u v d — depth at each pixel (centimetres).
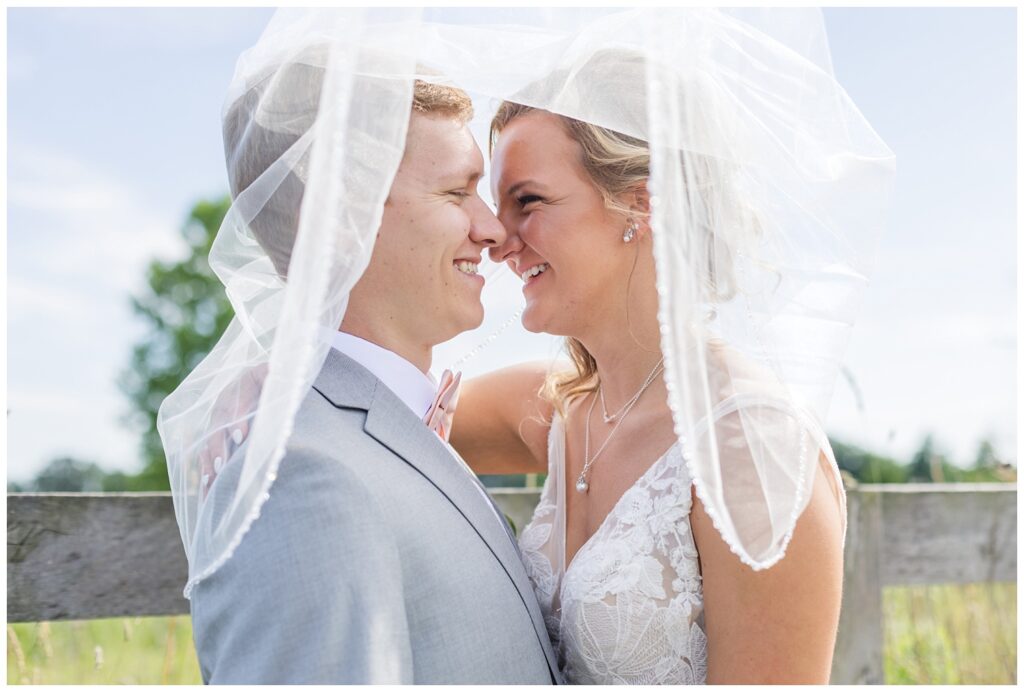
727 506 166
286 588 160
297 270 150
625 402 229
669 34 165
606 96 209
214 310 1425
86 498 280
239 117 202
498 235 221
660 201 155
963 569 368
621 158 215
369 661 158
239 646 159
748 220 181
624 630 199
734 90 184
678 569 198
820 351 189
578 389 250
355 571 163
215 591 167
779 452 170
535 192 223
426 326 213
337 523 166
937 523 368
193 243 1432
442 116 210
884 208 196
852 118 197
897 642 425
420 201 205
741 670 188
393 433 192
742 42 187
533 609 199
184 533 198
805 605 185
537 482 438
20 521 273
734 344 179
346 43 156
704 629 200
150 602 284
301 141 185
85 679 367
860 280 192
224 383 195
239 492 151
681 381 155
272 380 150
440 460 197
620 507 211
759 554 163
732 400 171
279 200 188
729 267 174
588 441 237
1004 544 371
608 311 227
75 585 277
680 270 156
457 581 182
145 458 1319
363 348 208
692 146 166
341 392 194
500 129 234
